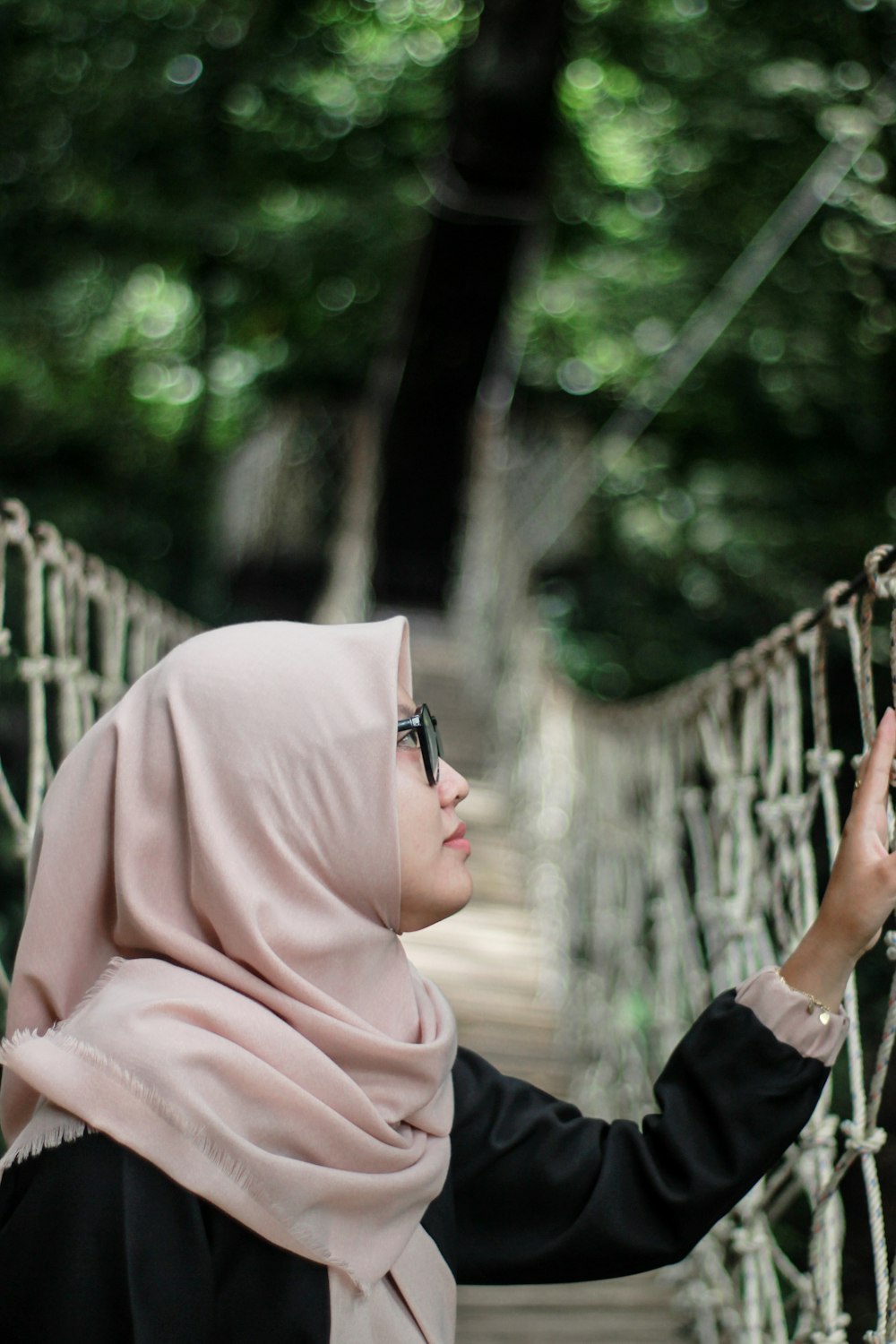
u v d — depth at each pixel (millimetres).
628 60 11133
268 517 12180
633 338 11977
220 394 12430
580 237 12062
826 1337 1476
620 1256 1229
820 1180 1651
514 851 6664
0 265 10852
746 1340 2166
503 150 6590
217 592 12062
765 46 10984
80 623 2586
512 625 8828
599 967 4133
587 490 12117
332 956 1097
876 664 4074
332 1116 1033
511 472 12375
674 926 3170
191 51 10742
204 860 1062
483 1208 1254
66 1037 1016
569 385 12547
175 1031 1011
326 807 1089
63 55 10398
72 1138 982
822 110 10805
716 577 11734
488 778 8453
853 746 6762
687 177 11508
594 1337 2594
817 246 11172
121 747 1117
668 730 3303
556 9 5930
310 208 11711
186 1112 976
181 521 11977
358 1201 1053
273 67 11172
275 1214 994
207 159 11352
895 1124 4121
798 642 1744
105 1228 953
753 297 11266
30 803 2113
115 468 11469
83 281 11039
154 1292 948
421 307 7984
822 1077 1234
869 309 11195
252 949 1054
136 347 11578
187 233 11180
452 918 5512
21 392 10766
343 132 11672
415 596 12242
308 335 12312
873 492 11648
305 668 1114
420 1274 1114
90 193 10859
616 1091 3520
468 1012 4438
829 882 1243
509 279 7637
